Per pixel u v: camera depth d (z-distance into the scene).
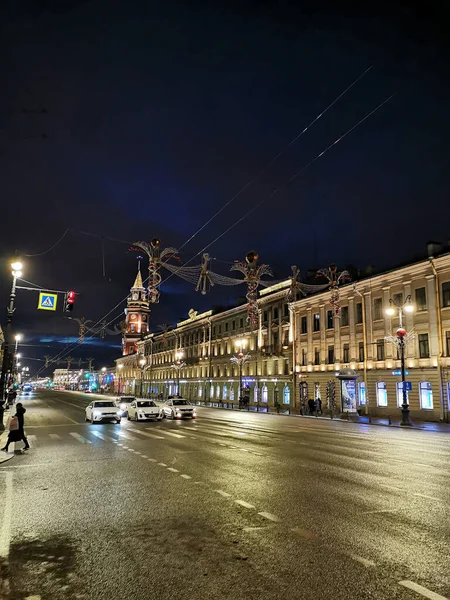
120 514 7.15
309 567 4.96
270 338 55.44
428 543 5.70
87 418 29.25
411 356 34.81
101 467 11.66
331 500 7.91
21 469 11.57
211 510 7.31
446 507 7.42
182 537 6.00
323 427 26.19
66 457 13.55
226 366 66.31
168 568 4.98
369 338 39.03
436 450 15.30
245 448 15.30
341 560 5.15
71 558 5.32
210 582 4.61
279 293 52.88
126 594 4.38
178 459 12.85
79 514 7.18
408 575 4.74
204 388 72.75
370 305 39.34
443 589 4.42
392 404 36.09
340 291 42.91
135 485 9.32
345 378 33.97
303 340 48.66
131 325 132.75
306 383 46.88
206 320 73.69
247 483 9.41
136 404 30.94
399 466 11.61
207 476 10.23
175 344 88.56
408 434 22.45
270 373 54.53
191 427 24.53
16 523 6.73
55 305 22.27
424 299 34.53
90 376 170.12
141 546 5.68
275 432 21.69
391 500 7.90
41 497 8.38
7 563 5.19
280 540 5.84
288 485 9.19
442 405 31.88
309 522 6.61
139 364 112.75
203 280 23.70
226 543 5.75
